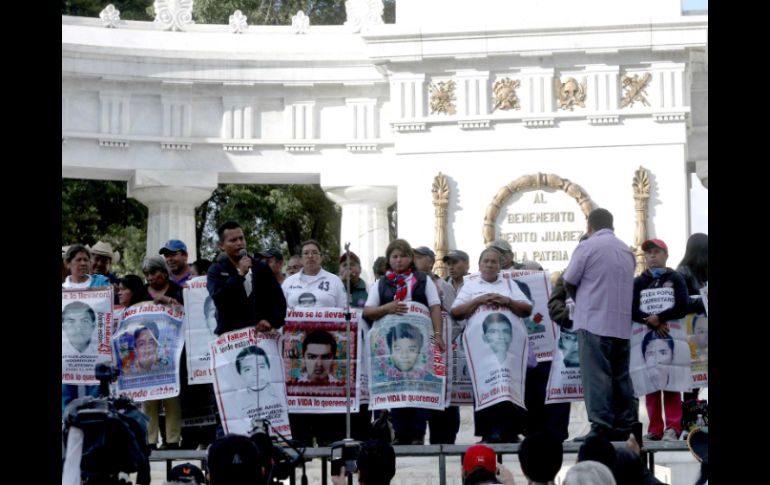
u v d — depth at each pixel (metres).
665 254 20.05
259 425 12.85
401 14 35.78
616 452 11.97
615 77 34.41
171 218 38.41
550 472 11.66
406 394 19.12
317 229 55.28
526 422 20.67
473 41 34.62
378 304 19.42
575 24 34.22
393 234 57.84
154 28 38.28
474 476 11.34
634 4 34.69
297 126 38.09
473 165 34.81
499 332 19.16
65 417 13.01
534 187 34.53
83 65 37.03
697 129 37.62
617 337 17.89
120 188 51.34
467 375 20.41
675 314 19.73
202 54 37.69
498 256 19.53
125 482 13.09
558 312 19.69
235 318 18.33
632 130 34.38
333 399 19.45
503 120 34.72
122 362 19.86
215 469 10.22
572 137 34.56
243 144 37.97
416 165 35.03
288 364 19.44
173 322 20.05
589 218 18.50
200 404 20.44
